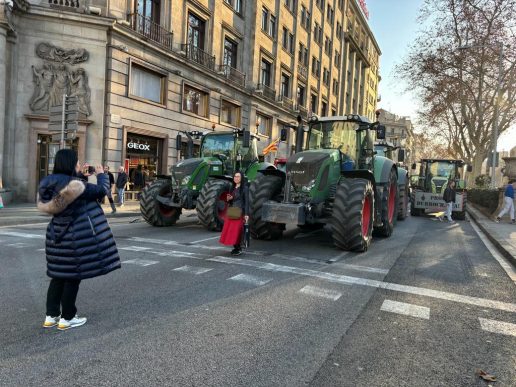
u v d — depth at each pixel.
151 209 11.12
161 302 4.82
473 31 25.64
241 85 26.59
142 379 3.05
